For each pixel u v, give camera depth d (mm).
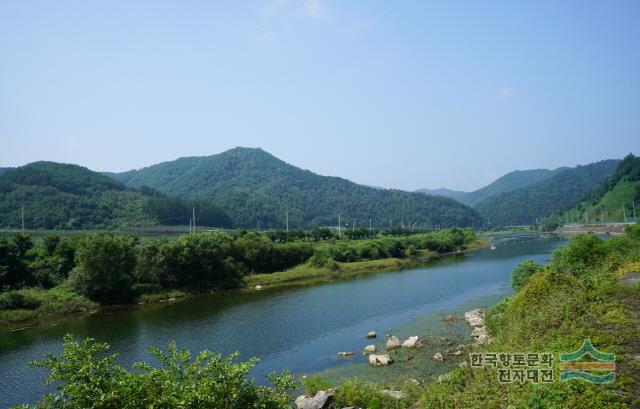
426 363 37875
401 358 40125
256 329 53500
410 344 43844
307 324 55594
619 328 23078
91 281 69000
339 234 176875
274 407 15039
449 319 54719
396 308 63531
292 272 101000
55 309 62562
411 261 130125
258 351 45000
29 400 34750
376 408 26328
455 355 39344
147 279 79438
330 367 39375
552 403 16688
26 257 76438
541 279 33125
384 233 196375
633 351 20156
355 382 29906
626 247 53094
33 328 55469
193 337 50312
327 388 30797
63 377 12945
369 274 104125
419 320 55594
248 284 89250
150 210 182750
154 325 56250
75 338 50250
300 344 47125
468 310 59844
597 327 23625
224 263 89375
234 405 14055
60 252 76188
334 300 71188
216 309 66000
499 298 67000
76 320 59625
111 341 49031
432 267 113000
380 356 39781
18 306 60344
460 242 171500
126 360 42469
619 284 31750
